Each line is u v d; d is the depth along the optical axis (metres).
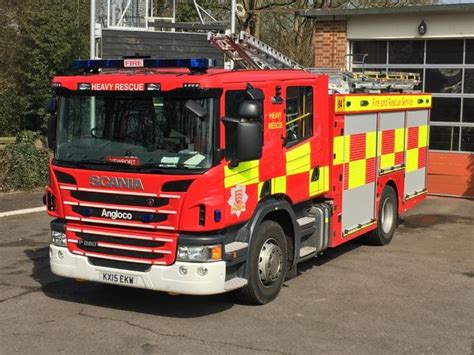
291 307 6.44
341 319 6.08
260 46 8.48
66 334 5.64
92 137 6.08
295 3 25.39
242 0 24.70
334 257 8.71
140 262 5.86
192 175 5.61
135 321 6.00
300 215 7.39
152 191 5.72
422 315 6.22
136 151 5.85
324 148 7.54
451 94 13.84
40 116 18.25
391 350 5.29
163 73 6.02
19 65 18.77
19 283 7.32
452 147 13.93
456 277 7.68
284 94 6.65
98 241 6.05
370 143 8.78
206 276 5.66
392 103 9.41
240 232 6.20
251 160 5.83
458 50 13.66
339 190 7.96
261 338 5.55
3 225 10.74
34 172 13.95
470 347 5.38
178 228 5.66
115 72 6.36
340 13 14.09
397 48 14.24
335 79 8.77
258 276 6.38
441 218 11.68
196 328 5.80
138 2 15.89
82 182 6.05
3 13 20.12
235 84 5.89
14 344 5.39
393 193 9.70
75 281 7.41
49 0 19.27
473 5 12.91
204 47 14.22
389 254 8.91
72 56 17.95
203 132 5.67
